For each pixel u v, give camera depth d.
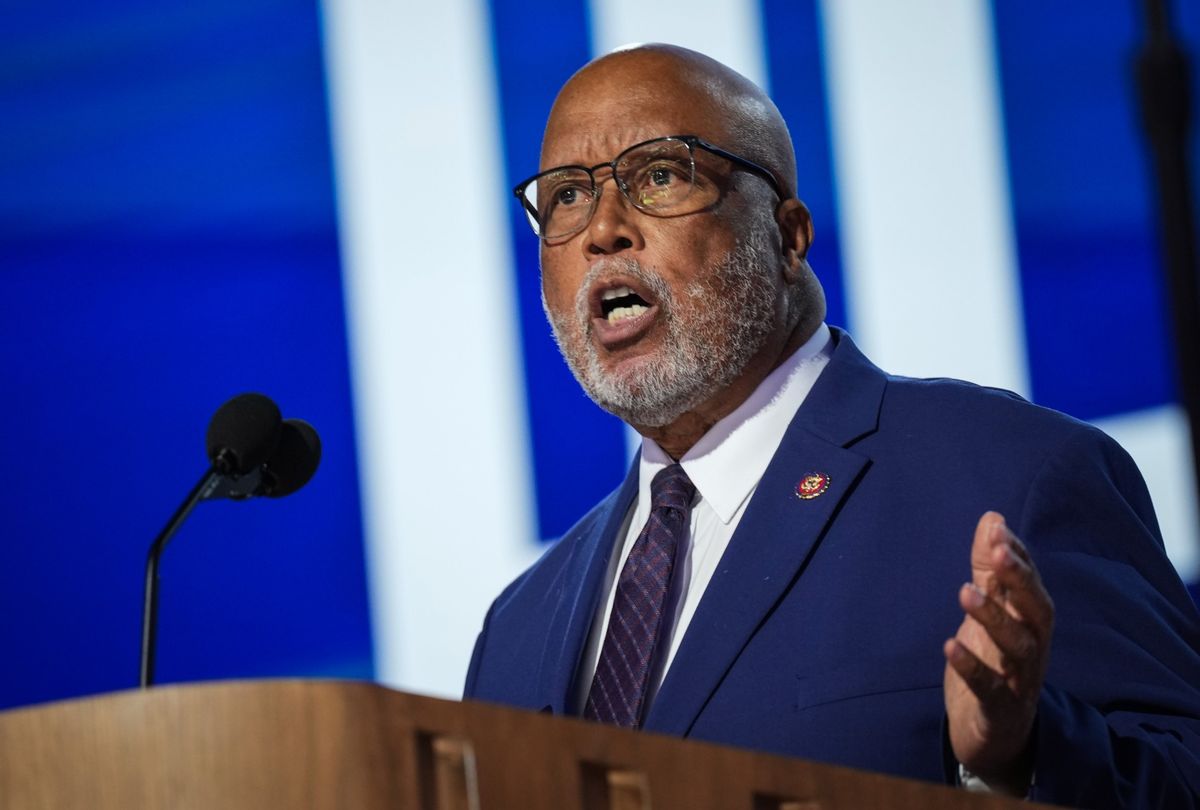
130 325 12.20
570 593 7.34
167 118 12.37
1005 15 13.56
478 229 12.57
